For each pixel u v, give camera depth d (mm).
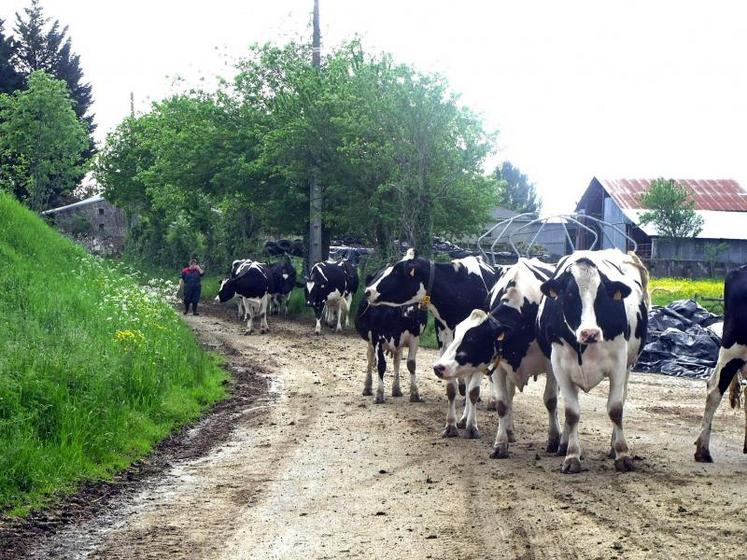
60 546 7207
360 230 30266
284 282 30922
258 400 15062
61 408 10297
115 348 13734
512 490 8523
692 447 10570
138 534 7496
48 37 68750
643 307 10328
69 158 44656
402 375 17703
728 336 9734
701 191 55188
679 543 6656
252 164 31375
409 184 27844
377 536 7199
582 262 9070
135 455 10555
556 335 9305
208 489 9078
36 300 15172
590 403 14164
